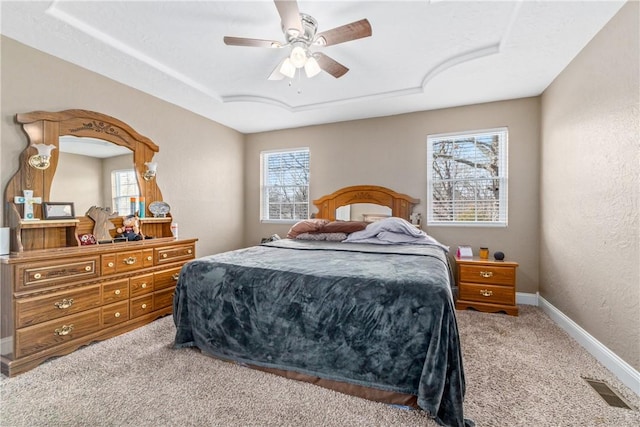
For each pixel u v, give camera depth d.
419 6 2.01
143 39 2.39
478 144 3.71
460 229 3.73
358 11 2.06
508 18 2.12
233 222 4.73
